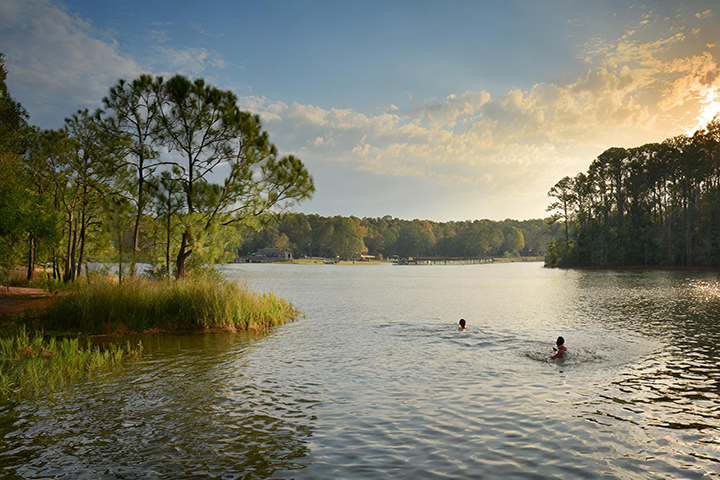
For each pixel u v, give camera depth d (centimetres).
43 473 628
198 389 1041
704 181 9331
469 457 674
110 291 1948
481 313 2614
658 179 9838
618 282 5488
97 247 3691
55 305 1922
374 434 767
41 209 2881
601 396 983
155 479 609
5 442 736
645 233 10006
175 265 2814
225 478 612
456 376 1158
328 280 7031
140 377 1150
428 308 2922
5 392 1006
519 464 649
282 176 2598
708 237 8669
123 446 720
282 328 2044
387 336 1803
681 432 775
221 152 2609
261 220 2747
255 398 973
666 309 2675
